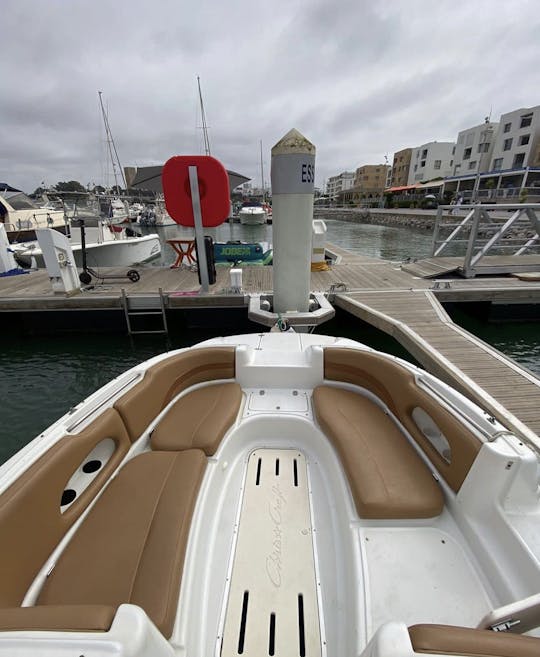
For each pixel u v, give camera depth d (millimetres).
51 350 6035
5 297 6094
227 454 2051
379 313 5184
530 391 3256
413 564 1389
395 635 778
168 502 1521
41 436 1478
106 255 11070
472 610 1238
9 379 5125
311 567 1521
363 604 1262
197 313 6730
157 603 1154
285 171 3947
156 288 6660
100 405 1785
